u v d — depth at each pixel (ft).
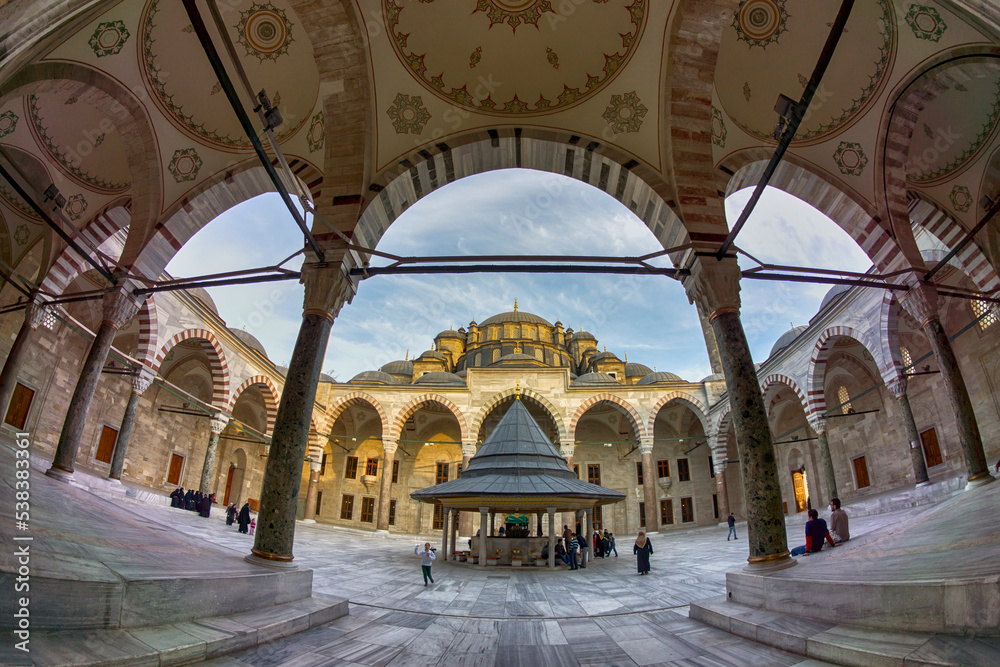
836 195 39.09
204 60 35.65
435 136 36.70
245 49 35.40
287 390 27.68
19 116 37.65
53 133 39.63
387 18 32.94
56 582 11.96
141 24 32.94
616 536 113.60
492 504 52.90
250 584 20.22
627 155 36.01
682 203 32.96
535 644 21.11
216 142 38.63
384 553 60.54
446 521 57.88
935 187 42.37
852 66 36.40
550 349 149.07
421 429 123.24
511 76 36.14
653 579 40.65
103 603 13.30
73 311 64.44
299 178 36.91
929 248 60.08
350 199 33.06
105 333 37.76
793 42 35.73
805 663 16.01
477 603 30.76
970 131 39.52
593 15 33.60
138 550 18.83
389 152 35.81
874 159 37.81
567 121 36.86
